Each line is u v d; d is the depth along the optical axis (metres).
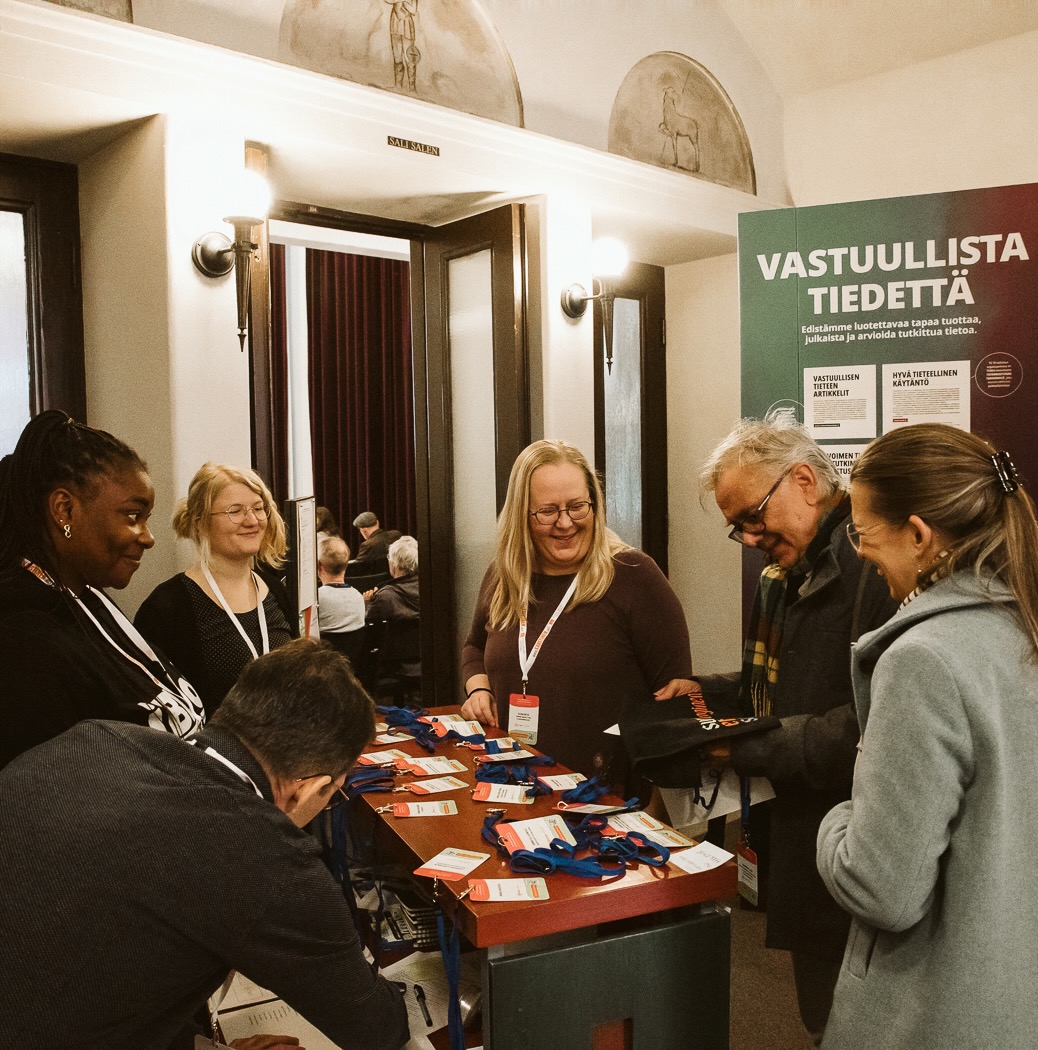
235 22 2.62
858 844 1.11
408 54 3.03
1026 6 3.66
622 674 2.17
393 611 5.06
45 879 0.97
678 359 4.58
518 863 1.34
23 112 2.38
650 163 3.80
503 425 3.39
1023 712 1.09
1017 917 1.08
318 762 1.13
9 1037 0.93
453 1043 1.29
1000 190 2.50
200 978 1.02
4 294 2.70
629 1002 1.31
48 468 1.39
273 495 2.74
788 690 1.65
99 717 1.33
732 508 1.64
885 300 2.62
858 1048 1.16
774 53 4.26
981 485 1.16
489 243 3.38
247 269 2.47
